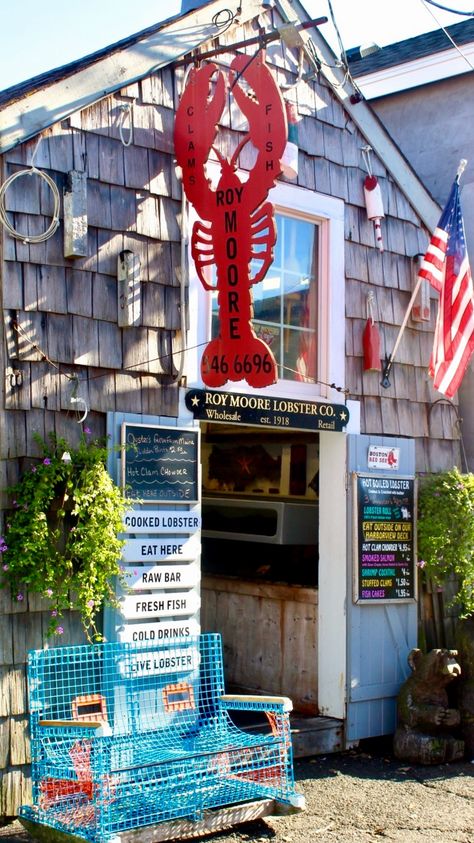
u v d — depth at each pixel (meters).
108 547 5.28
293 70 6.94
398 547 7.32
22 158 5.32
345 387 7.15
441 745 6.64
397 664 7.25
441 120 9.31
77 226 5.43
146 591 5.70
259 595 7.71
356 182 7.39
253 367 5.38
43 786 4.86
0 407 5.16
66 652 5.18
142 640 5.62
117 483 5.59
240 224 5.49
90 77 5.61
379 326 7.48
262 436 8.55
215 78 6.31
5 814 5.07
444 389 7.04
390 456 7.39
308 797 5.84
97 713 5.28
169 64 6.07
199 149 5.76
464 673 7.02
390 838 5.21
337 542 7.07
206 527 8.53
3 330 5.20
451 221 7.19
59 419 5.39
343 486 7.08
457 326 7.09
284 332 6.88
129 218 5.80
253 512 8.13
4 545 5.09
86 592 5.23
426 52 9.20
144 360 5.81
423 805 5.77
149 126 5.96
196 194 5.76
